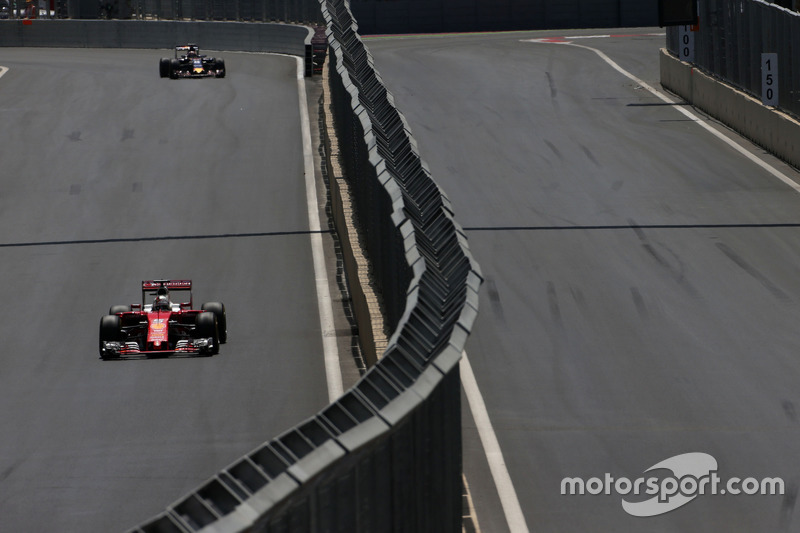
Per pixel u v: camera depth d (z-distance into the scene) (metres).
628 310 72.44
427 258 40.19
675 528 43.56
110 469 52.59
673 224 93.50
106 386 64.25
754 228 91.56
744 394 57.72
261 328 74.56
